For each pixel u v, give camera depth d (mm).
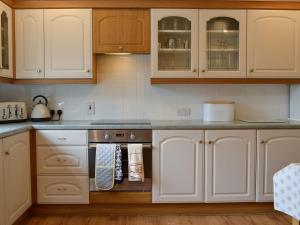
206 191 3086
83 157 3033
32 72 3246
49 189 3064
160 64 3316
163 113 3588
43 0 3195
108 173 2963
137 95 3574
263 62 3287
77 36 3225
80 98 3562
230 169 3080
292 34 3297
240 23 3258
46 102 3539
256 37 3277
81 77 3258
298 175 2131
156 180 3055
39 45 3227
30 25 3223
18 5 3203
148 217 3092
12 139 2590
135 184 3062
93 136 3018
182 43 3330
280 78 3311
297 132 3092
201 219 3049
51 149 3033
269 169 3098
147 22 3230
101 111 3572
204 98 3598
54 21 3217
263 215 3148
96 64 3484
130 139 3021
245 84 3602
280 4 3266
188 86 3588
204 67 3266
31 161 3029
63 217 3082
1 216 2387
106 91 3562
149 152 3031
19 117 3293
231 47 3355
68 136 3023
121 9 3217
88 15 3209
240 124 3064
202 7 3234
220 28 3324
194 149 3055
